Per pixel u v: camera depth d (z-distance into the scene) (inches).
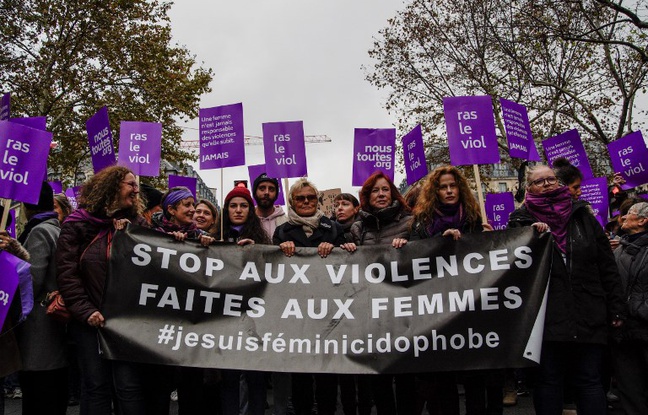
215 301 160.9
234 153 244.5
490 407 172.6
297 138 257.6
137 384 150.9
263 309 161.2
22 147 161.3
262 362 155.1
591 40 475.5
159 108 825.5
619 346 188.5
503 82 676.1
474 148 202.1
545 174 167.2
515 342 150.6
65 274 149.5
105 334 149.5
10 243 158.2
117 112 800.9
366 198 183.0
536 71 652.7
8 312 159.6
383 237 177.5
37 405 166.6
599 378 153.4
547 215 164.7
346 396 176.6
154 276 158.4
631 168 291.6
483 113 204.1
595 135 603.8
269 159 256.2
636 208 191.5
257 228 188.5
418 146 255.3
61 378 174.1
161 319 156.2
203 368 164.4
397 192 183.2
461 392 269.6
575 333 149.9
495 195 414.9
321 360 155.6
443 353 153.3
